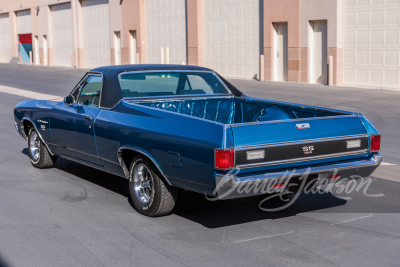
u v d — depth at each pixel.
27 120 6.99
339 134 4.55
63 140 6.17
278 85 19.06
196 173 4.23
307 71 19.58
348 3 17.92
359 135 4.67
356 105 13.13
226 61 23.59
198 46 24.67
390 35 16.77
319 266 3.71
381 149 8.20
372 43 17.36
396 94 15.41
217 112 6.32
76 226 4.62
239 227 4.62
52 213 5.01
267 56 21.02
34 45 42.03
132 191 5.05
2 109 14.05
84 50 35.56
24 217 4.87
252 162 4.11
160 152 4.55
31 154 7.08
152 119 4.77
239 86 18.92
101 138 5.36
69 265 3.74
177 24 26.48
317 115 5.18
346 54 18.30
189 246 4.13
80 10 35.16
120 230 4.52
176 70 6.07
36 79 25.45
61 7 37.59
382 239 4.28
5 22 46.47
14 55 45.16
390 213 5.03
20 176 6.55
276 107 5.70
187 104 6.09
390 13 16.66
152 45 28.66
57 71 31.75
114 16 31.28
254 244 4.17
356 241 4.23
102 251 4.02
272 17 20.53
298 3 19.42
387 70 17.02
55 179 6.41
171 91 6.05
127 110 5.16
